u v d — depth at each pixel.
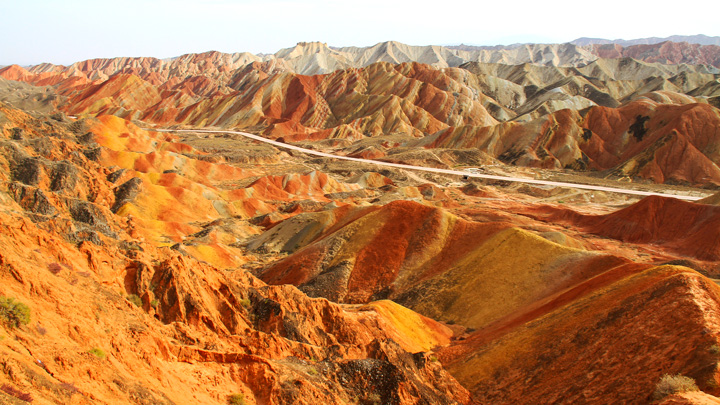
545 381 41.16
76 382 21.88
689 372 33.34
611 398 35.28
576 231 111.38
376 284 73.50
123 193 102.69
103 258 38.53
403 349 43.97
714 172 164.62
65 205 74.31
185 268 41.47
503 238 71.62
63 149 109.06
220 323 39.19
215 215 113.62
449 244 77.25
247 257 88.62
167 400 25.20
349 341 46.19
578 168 191.12
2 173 89.12
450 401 39.78
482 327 58.50
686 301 39.69
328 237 83.88
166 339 31.31
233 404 28.81
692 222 101.19
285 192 141.38
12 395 18.19
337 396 33.88
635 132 195.75
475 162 198.50
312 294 71.69
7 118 128.75
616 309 43.56
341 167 186.38
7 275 25.42
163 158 146.12
